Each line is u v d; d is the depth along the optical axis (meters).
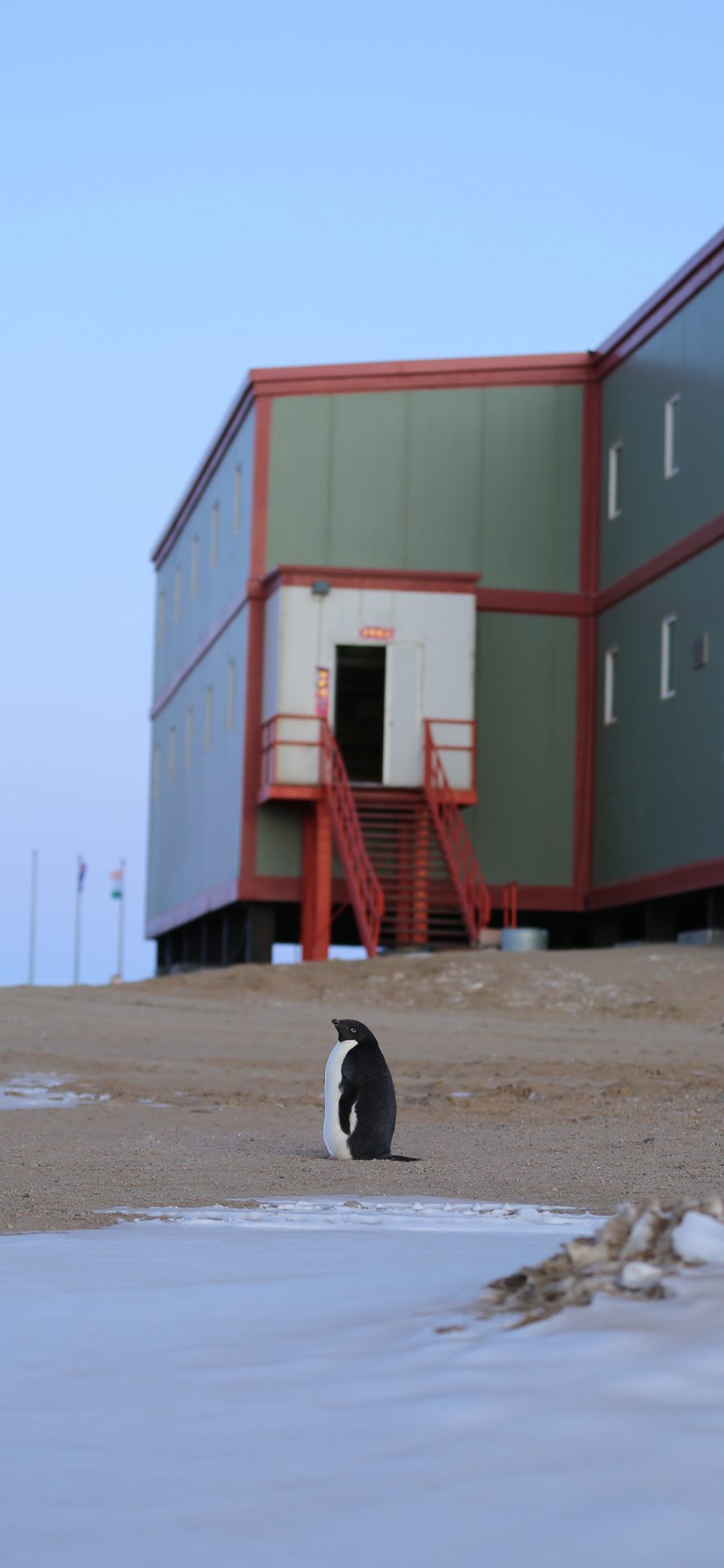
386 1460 3.06
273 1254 5.91
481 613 35.25
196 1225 7.42
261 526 34.59
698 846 30.38
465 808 34.97
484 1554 2.61
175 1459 3.14
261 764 33.38
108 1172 10.38
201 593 39.84
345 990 26.30
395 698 32.88
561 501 35.66
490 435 35.44
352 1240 6.45
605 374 35.38
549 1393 3.36
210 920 38.97
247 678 33.84
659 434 32.69
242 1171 10.60
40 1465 3.12
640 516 33.44
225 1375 3.78
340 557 34.81
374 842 32.91
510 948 29.97
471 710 33.00
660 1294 4.01
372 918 31.41
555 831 35.28
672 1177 10.20
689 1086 16.53
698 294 31.11
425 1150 12.04
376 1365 3.74
